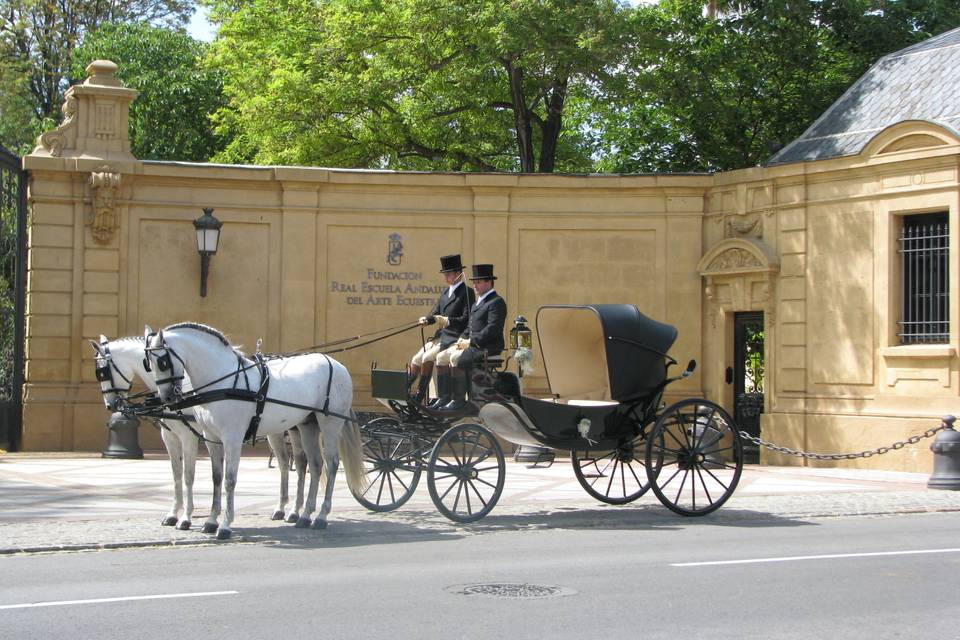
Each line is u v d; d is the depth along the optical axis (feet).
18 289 75.25
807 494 55.16
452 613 26.43
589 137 129.08
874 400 69.92
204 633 24.13
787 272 74.64
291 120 102.47
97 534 38.99
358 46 101.91
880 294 69.67
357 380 79.46
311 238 78.95
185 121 136.15
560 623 25.41
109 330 75.97
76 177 75.66
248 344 78.23
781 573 32.30
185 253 77.61
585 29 91.71
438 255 80.28
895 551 36.76
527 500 52.03
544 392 79.92
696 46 103.40
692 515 46.42
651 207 80.28
